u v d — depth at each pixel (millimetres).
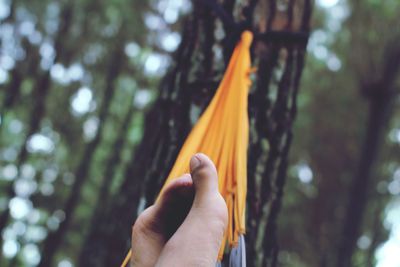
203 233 955
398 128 11398
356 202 8859
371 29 9422
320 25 10438
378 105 8898
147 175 2260
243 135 1616
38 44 9664
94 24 9672
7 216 10062
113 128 10898
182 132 2217
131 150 10055
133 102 10109
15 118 10648
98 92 10586
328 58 10977
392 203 12094
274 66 2236
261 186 2199
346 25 9977
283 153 2250
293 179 12273
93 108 10758
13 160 11266
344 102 11805
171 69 2354
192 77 2244
